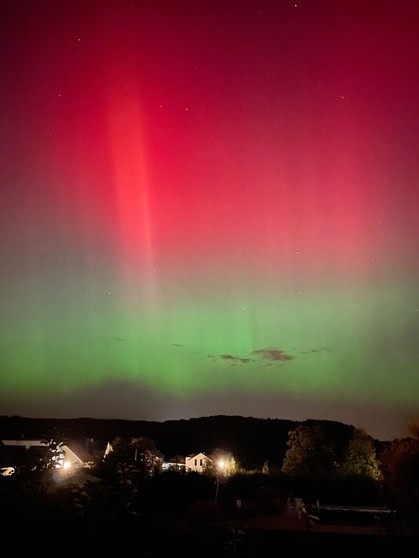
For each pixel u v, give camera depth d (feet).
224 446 215.31
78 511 16.48
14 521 16.26
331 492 107.34
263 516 76.95
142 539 17.53
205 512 73.05
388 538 41.75
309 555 38.19
